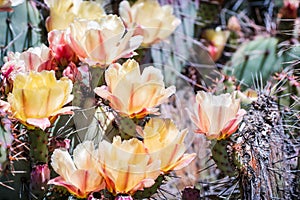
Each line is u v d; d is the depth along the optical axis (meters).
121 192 0.82
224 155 0.89
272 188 0.94
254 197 0.90
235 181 0.93
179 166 0.85
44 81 0.83
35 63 0.88
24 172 0.86
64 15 0.94
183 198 0.89
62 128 0.89
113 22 0.87
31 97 0.81
